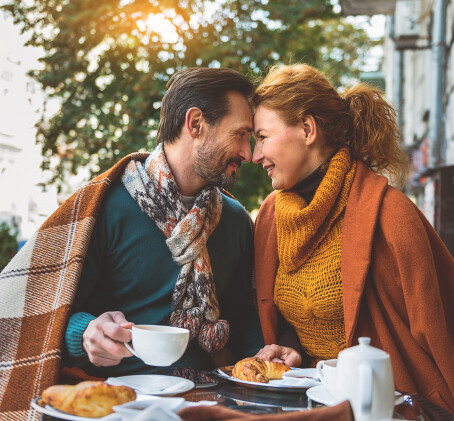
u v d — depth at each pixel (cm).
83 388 107
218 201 190
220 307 199
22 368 150
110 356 142
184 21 715
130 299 177
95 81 736
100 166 720
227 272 195
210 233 183
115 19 700
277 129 184
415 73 1198
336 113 188
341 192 181
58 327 150
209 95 179
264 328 193
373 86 196
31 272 163
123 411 102
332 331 181
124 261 174
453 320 174
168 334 123
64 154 763
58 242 166
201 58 716
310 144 185
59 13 710
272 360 162
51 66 729
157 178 178
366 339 107
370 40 1585
